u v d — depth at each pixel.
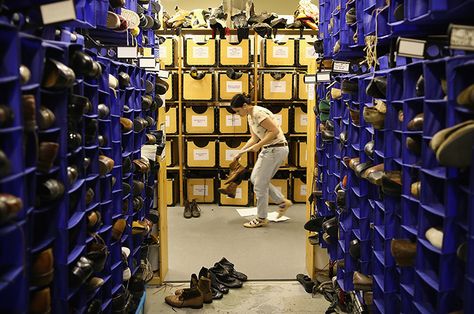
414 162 1.71
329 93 3.17
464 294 1.30
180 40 5.92
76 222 1.62
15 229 1.15
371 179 1.97
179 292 3.31
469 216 1.26
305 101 6.08
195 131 6.01
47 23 1.40
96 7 1.97
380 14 1.99
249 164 6.03
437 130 1.49
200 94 5.91
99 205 1.94
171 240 4.67
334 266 3.32
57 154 1.50
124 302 2.23
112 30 2.33
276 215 5.54
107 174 2.03
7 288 1.16
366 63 2.54
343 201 2.60
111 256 2.18
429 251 1.58
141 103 2.86
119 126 2.27
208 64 5.93
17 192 1.16
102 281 1.85
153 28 3.37
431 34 1.89
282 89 5.97
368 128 2.27
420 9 1.57
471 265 1.26
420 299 1.61
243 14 5.78
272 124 4.66
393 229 1.92
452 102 1.36
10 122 1.13
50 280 1.44
